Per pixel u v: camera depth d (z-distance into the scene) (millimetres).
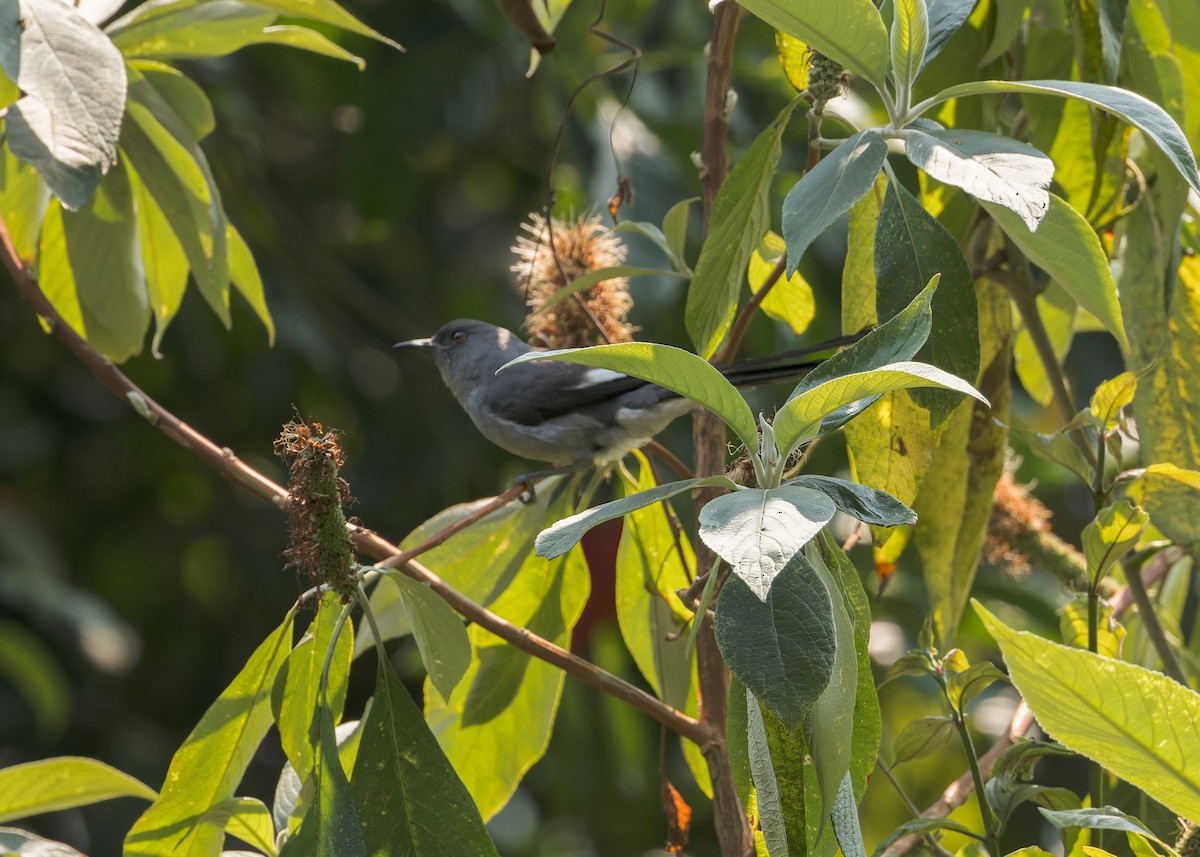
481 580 6156
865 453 5102
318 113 12656
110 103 4773
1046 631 11258
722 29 5688
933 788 12898
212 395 14055
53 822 12938
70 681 13664
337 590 4781
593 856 13484
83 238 6746
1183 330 5973
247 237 12992
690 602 4918
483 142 14625
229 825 5020
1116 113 4109
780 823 3723
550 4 6504
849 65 4512
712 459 5652
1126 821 4082
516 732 6156
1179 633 6555
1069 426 4992
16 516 13148
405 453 13664
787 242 4184
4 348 14039
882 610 12180
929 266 4641
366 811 4637
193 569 15070
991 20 5863
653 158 11109
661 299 10344
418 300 14641
